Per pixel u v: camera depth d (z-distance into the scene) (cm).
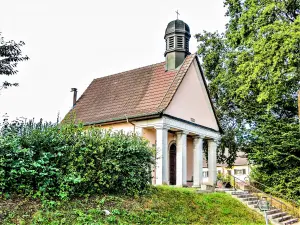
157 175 2034
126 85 2659
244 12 2542
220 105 3186
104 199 1190
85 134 1273
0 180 1016
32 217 940
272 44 2111
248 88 2345
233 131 3166
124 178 1316
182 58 2477
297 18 2108
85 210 1073
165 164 2066
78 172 1177
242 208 1766
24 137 1131
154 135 2328
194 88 2525
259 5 2394
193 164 2511
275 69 2145
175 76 2356
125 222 1066
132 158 1345
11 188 1052
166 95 2228
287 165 2398
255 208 1820
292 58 2084
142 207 1250
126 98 2498
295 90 2575
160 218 1211
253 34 2444
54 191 1118
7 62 2103
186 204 1481
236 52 2805
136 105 2331
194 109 2489
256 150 2533
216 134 2717
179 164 2258
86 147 1229
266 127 2508
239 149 3209
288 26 2119
